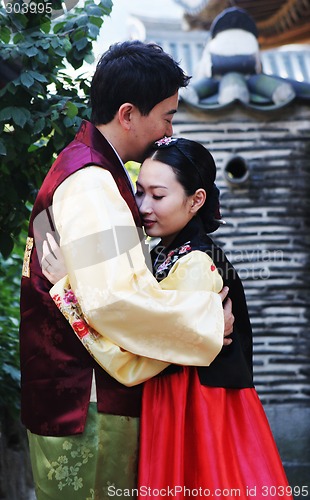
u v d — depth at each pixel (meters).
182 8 10.04
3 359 3.97
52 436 2.30
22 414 2.42
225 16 6.88
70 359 2.30
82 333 2.24
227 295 2.48
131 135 2.46
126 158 2.51
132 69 2.39
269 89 6.73
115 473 2.30
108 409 2.28
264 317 6.88
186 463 2.28
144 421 2.29
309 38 9.34
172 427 2.29
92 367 2.29
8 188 3.36
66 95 3.27
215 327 2.26
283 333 6.86
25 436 4.43
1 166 3.34
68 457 2.29
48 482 2.30
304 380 6.85
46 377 2.32
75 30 3.12
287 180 6.87
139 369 2.25
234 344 2.41
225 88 6.70
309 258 6.87
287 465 6.71
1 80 2.99
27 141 3.12
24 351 2.40
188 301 2.25
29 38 3.08
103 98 2.43
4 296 4.41
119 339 2.21
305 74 11.13
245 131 6.84
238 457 2.30
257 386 6.86
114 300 2.18
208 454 2.23
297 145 6.85
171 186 2.41
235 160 6.84
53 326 2.33
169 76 2.42
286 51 11.45
